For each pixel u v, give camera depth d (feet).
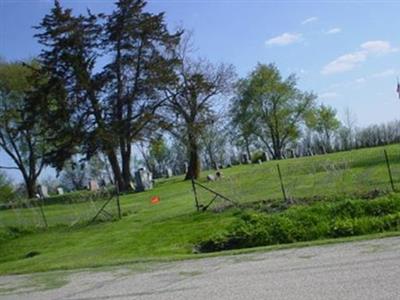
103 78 156.76
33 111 159.53
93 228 80.64
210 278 37.14
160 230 68.80
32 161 200.13
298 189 80.23
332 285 29.84
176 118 162.81
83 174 268.41
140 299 33.45
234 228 59.82
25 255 70.28
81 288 40.22
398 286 27.61
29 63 191.93
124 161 158.92
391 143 230.07
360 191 67.05
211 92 165.58
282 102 284.00
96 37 160.97
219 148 284.00
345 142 278.87
